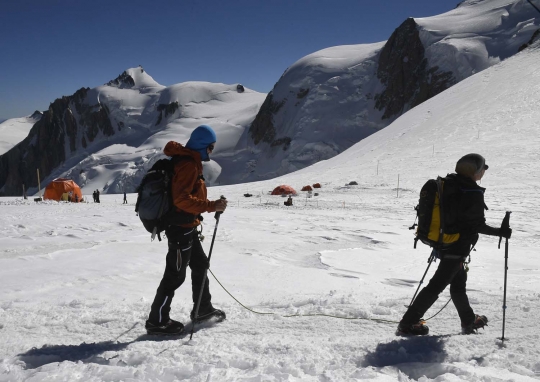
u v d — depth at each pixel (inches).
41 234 499.8
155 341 155.1
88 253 359.6
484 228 139.9
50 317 186.4
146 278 272.8
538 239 599.8
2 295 227.0
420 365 118.0
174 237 157.6
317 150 6574.8
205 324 175.0
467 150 2130.9
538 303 187.0
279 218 812.0
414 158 2186.3
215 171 7268.7
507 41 6333.7
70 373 116.6
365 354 129.6
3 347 153.6
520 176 1574.8
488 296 209.8
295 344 143.5
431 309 191.8
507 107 2662.4
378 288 256.8
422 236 143.6
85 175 7810.0
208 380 108.7
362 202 1330.0
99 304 207.3
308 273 300.2
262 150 7421.3
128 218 685.3
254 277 283.9
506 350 129.1
